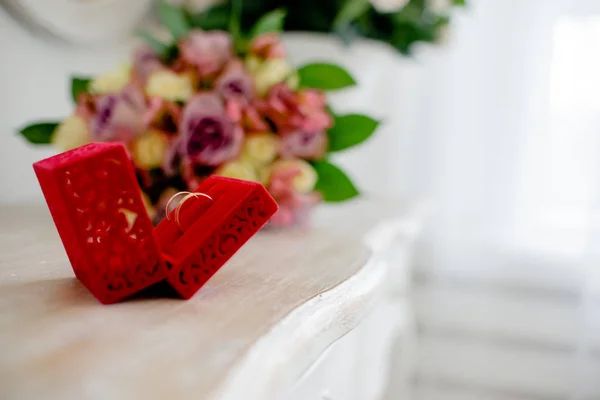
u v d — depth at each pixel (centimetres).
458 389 120
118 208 36
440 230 114
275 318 34
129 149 52
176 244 38
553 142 107
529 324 114
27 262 42
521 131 108
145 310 35
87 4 68
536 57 106
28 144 65
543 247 111
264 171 56
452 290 118
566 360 113
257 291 38
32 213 57
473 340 118
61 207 36
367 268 44
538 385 115
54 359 30
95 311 35
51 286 38
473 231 113
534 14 105
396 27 82
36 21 62
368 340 57
